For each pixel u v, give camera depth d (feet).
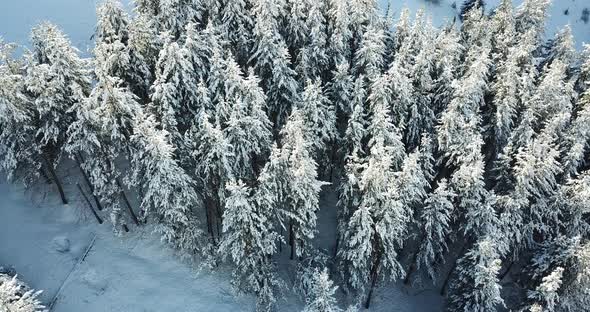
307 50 117.19
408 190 94.02
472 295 96.48
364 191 94.63
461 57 138.41
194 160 99.50
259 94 97.04
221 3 124.26
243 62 123.13
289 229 113.60
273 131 117.91
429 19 127.65
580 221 106.73
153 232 104.88
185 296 102.27
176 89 98.84
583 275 92.17
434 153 114.52
